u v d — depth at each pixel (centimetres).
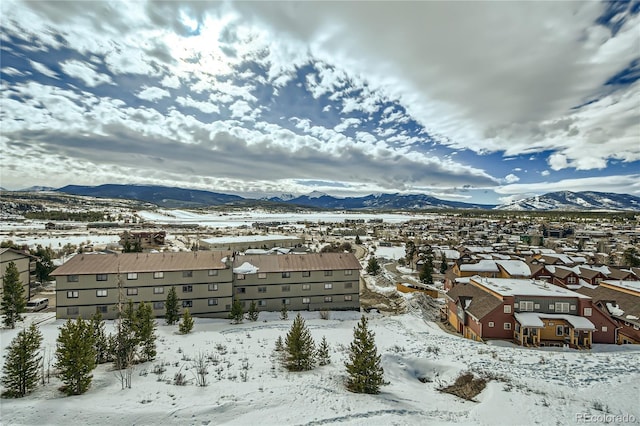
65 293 4291
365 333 2220
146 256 4788
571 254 9562
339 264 5366
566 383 2377
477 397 2269
